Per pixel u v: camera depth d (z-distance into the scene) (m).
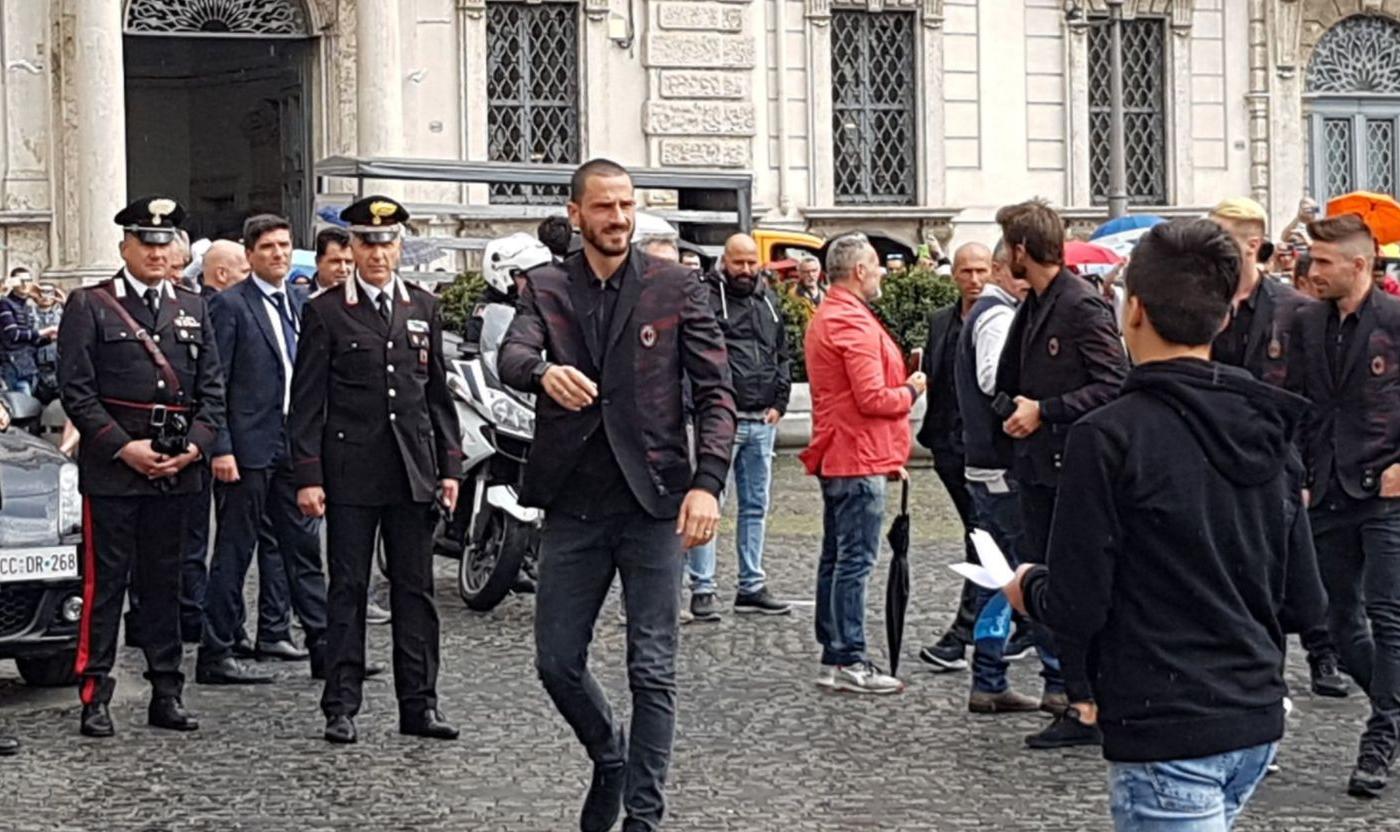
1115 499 5.12
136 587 10.04
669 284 7.56
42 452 10.93
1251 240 9.27
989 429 9.77
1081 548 5.12
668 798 8.62
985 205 32.16
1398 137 34.88
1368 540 8.84
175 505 9.95
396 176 24.64
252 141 31.00
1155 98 33.38
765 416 12.84
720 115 30.03
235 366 11.01
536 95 29.17
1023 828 8.16
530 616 13.01
